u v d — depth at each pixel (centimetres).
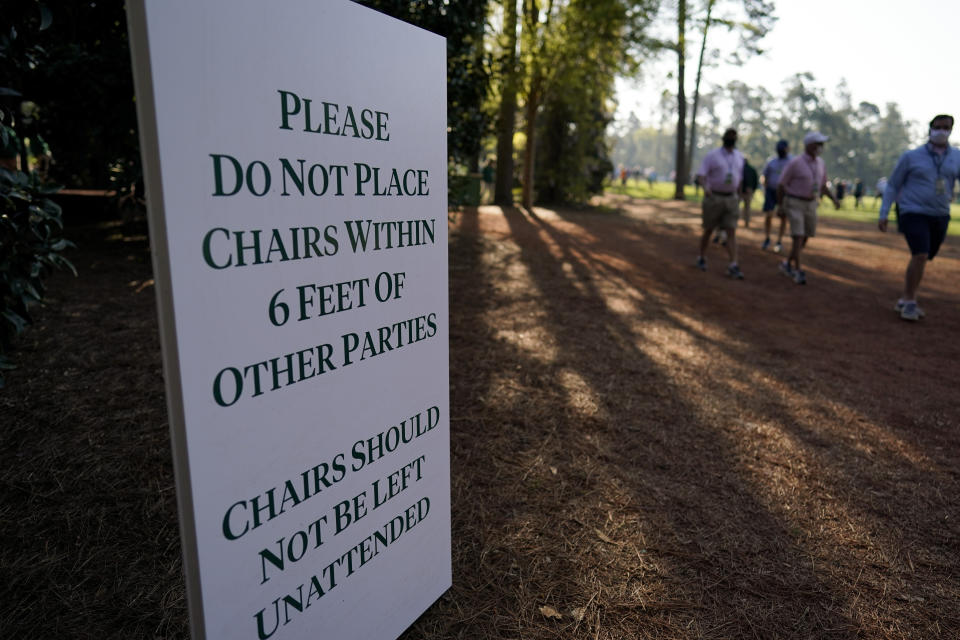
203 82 115
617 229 1320
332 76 142
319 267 147
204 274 121
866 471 319
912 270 630
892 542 260
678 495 290
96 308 533
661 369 457
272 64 128
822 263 980
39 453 293
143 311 530
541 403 384
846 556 250
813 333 581
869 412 397
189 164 115
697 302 683
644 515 273
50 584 215
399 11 592
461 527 261
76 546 235
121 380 379
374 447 175
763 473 313
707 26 2377
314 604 164
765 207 1085
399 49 161
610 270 838
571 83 1465
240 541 139
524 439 338
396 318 175
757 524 270
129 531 245
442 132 182
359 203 155
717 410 388
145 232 902
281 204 134
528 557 244
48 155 877
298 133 136
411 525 197
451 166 746
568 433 347
